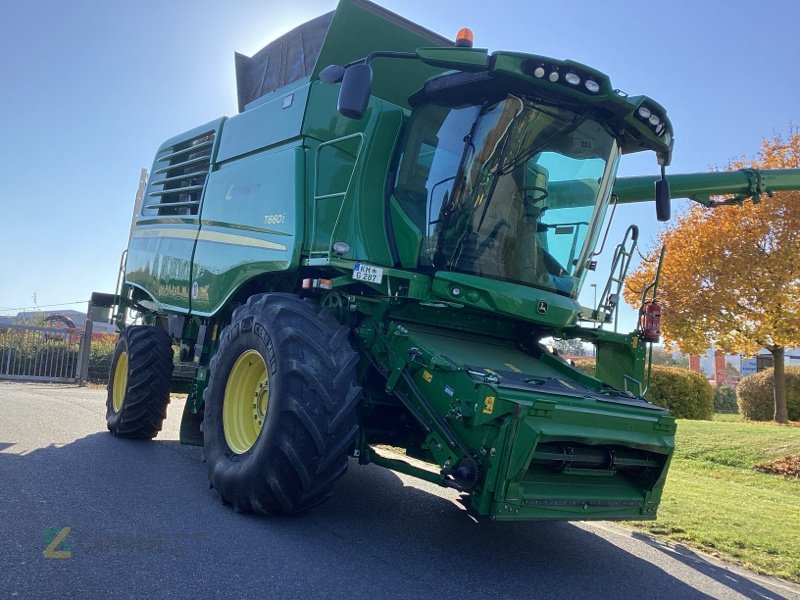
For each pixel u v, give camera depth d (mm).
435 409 4332
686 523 5785
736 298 16766
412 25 6254
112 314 9430
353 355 4582
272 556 3865
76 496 4727
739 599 4074
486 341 5582
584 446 4250
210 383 5340
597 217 5480
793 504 6988
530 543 4859
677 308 17109
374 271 4805
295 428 4324
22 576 3213
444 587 3719
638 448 4352
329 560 3918
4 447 6320
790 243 15984
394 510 5363
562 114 5027
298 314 4777
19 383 15406
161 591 3203
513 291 4961
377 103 5754
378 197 5535
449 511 5535
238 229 6242
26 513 4203
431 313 5309
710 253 16766
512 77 4742
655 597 3980
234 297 6332
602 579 4211
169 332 7578
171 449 7062
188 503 4852
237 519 4551
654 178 7953
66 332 16922
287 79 6805
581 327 5910
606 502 4273
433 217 5148
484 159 4945
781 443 10008
